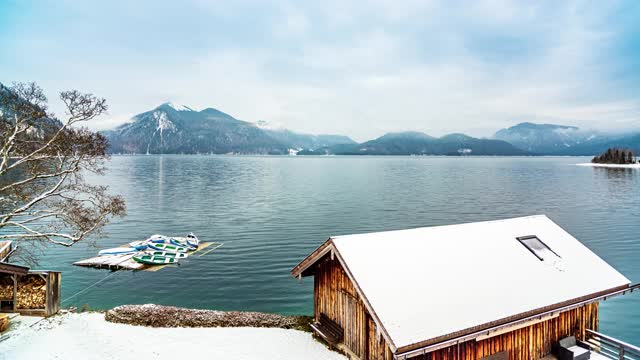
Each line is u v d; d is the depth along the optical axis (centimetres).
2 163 2634
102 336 1862
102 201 3231
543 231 1883
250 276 3222
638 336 2205
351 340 1544
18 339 1773
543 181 11969
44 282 2080
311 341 1836
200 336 1912
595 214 6050
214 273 3306
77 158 2970
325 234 4762
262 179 12912
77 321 2036
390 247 1534
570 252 1747
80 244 4356
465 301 1320
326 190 9512
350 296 1551
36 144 2939
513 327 1370
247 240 4469
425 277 1399
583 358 1522
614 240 4381
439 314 1244
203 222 5519
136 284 3059
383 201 7556
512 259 1605
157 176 13912
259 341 1852
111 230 5047
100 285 3044
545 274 1553
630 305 2589
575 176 13950
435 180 12575
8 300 2062
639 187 9875
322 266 1797
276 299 2747
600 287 1554
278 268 3431
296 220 5647
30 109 2788
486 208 6662
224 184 11031
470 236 1719
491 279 1457
